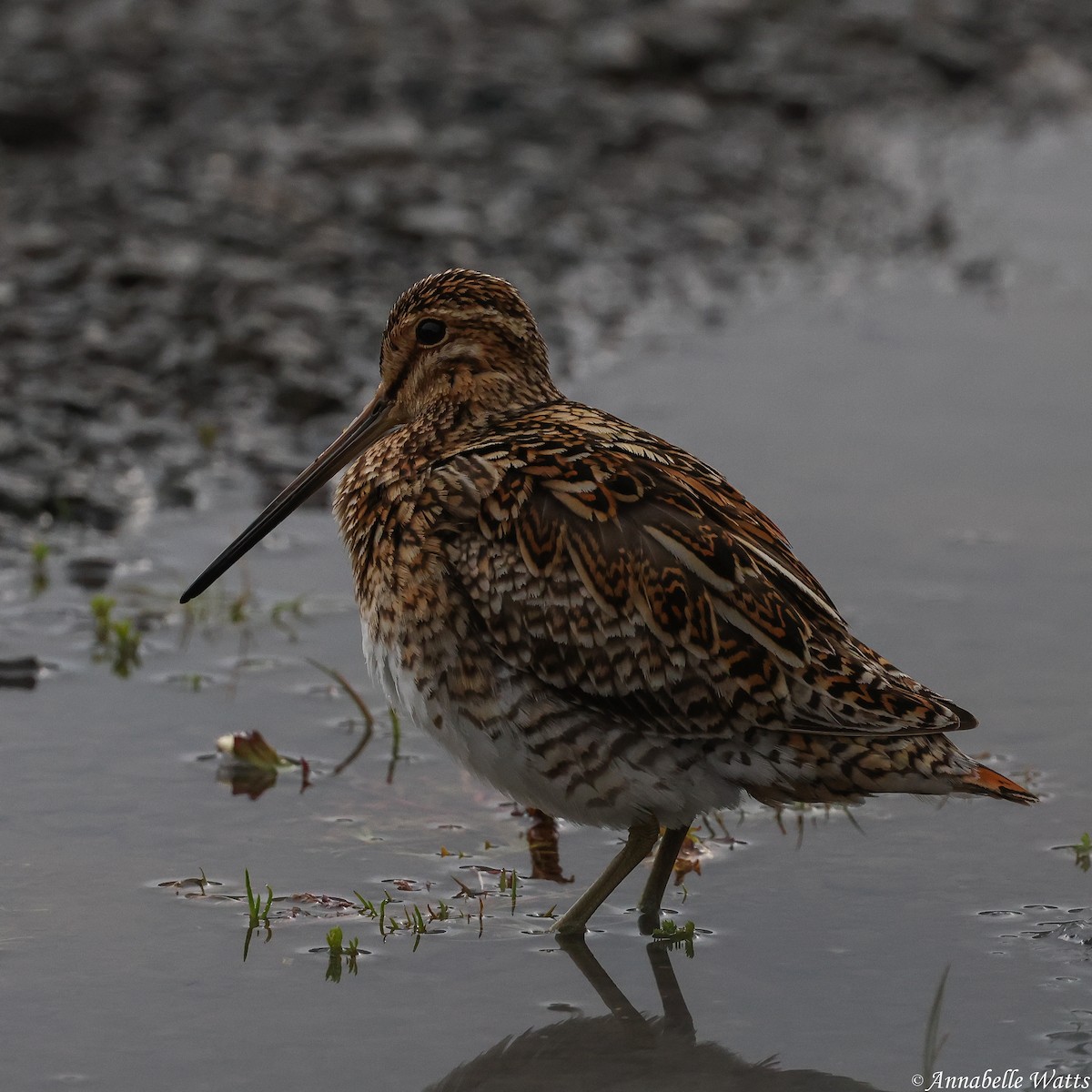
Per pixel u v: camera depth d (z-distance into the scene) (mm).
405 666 8609
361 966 7973
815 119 25047
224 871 8820
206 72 24094
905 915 8492
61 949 8023
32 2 26281
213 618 11852
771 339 17531
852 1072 7215
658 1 28000
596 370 16547
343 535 9250
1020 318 18141
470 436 9117
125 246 18125
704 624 8125
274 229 18969
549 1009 7688
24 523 13195
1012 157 24188
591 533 8281
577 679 8258
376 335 16750
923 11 29469
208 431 14492
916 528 13258
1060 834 9281
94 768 9828
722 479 8766
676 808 8336
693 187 21906
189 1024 7457
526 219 20297
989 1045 7359
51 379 15328
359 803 9617
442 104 23641
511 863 9094
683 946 8250
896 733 8016
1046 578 12445
